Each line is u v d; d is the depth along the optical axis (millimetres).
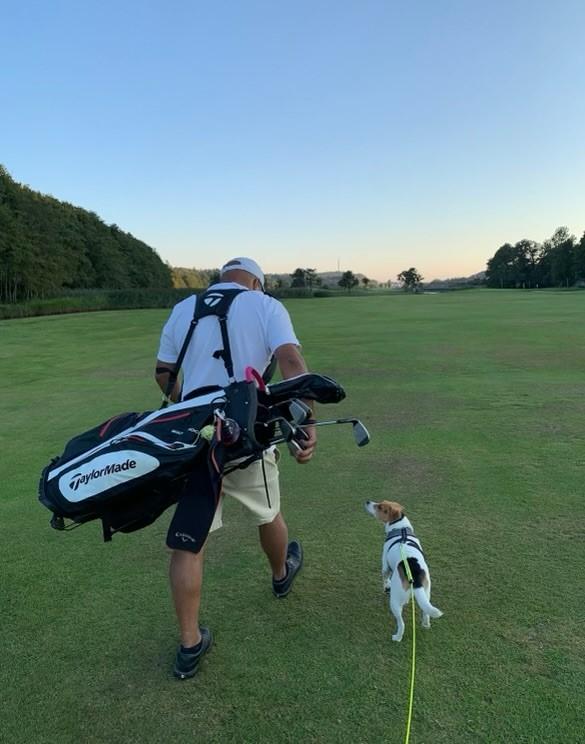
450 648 2676
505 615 2918
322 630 2848
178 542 2439
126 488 2211
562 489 4602
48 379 11750
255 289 2945
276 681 2494
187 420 2326
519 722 2229
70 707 2389
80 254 74438
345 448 5953
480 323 21266
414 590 2668
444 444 5973
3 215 51094
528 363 11352
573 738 2150
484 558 3510
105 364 13961
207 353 2604
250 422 2285
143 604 3152
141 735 2234
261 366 2637
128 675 2570
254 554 3686
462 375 10203
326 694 2410
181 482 2340
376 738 2178
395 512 3158
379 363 11977
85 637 2863
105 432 2480
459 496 4535
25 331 24422
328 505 4457
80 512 2254
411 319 25203
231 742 2188
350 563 3525
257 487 2727
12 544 3961
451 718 2260
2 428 7496
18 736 2246
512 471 5066
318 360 12625
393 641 2742
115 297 54531
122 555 3758
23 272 52906
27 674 2600
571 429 6348
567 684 2422
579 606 2979
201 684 2496
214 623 2928
